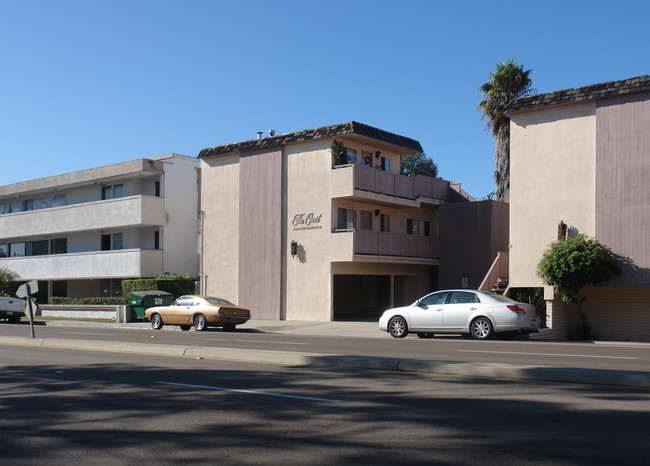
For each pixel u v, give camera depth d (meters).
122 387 10.28
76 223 42.16
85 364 13.52
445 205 31.98
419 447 6.29
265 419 7.69
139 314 32.12
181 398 9.16
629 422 7.16
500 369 10.62
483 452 6.06
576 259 21.27
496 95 39.66
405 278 34.69
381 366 11.94
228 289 33.12
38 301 46.69
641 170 21.25
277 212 31.20
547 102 23.36
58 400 9.25
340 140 30.41
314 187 30.12
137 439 6.88
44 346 18.14
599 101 22.27
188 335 22.89
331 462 5.88
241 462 5.95
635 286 22.03
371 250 29.48
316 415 7.83
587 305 24.06
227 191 33.75
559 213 23.06
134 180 40.69
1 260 46.50
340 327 26.14
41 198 46.44
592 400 8.44
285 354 13.34
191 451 6.36
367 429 7.05
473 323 19.03
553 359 12.73
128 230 40.97
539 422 7.21
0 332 25.25
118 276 39.38
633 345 16.94
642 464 5.62
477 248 30.70
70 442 6.81
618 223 21.61
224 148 33.56
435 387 9.66
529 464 5.67
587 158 22.59
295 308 30.30
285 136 31.02
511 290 24.62
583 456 5.88
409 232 34.72
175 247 40.09
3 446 6.71
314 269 29.75
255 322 29.45
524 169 23.98
